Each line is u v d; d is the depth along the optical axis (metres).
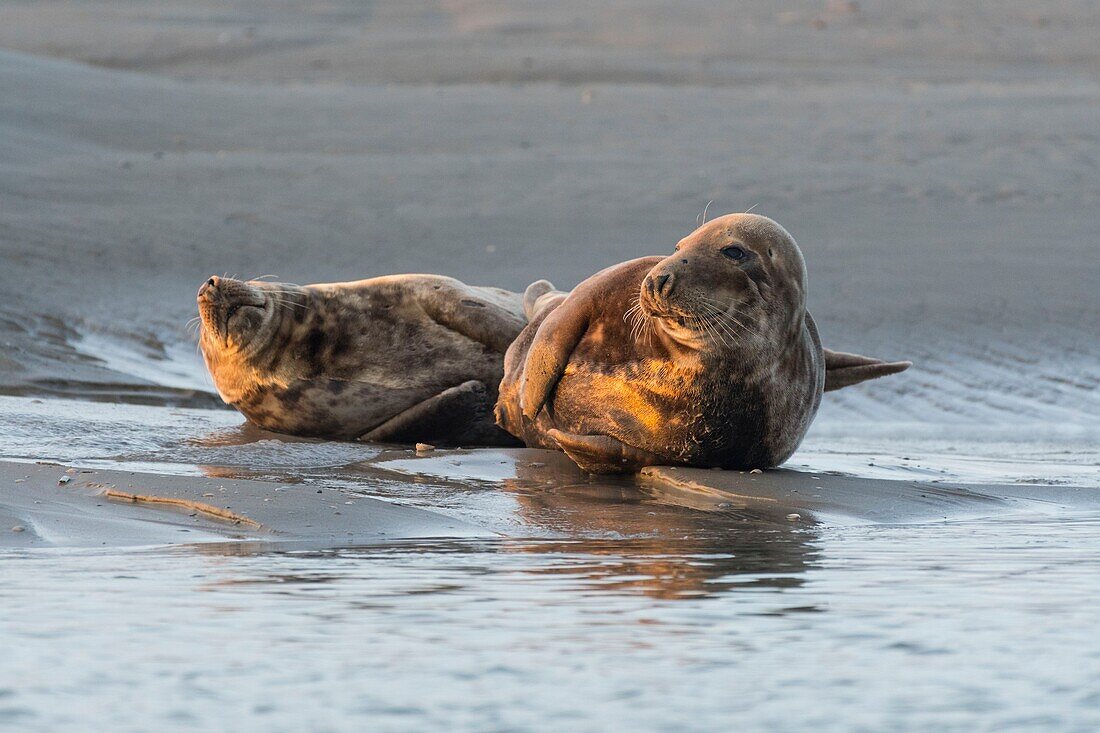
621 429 24.23
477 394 28.89
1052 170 71.12
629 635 13.40
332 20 148.38
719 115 87.19
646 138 79.19
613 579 16.12
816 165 72.00
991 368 45.12
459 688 11.72
